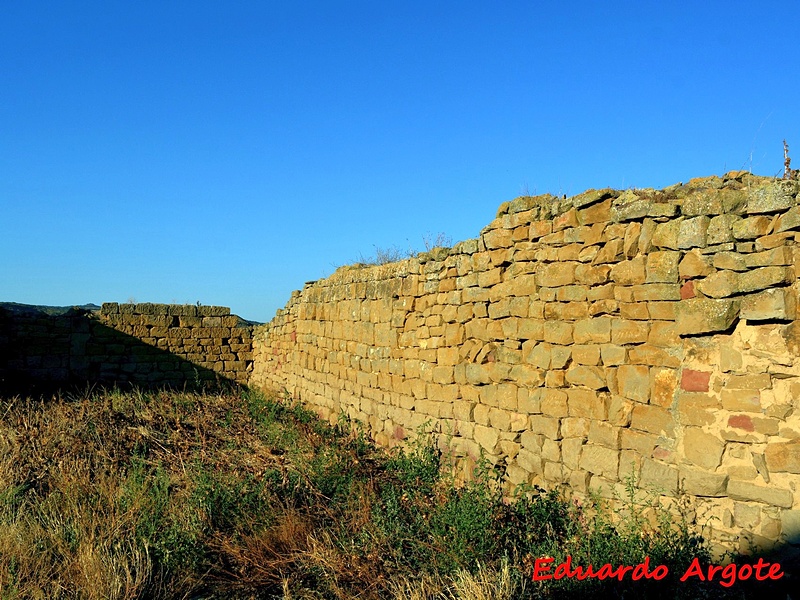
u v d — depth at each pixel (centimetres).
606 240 629
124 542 644
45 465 898
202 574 618
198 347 1822
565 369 673
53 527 670
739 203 523
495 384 779
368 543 639
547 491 683
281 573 609
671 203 573
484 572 551
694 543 514
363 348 1148
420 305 964
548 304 696
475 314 822
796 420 482
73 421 1126
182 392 1616
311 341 1420
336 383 1266
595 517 593
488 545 612
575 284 664
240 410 1381
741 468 507
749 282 508
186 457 984
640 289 590
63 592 562
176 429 1152
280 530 680
